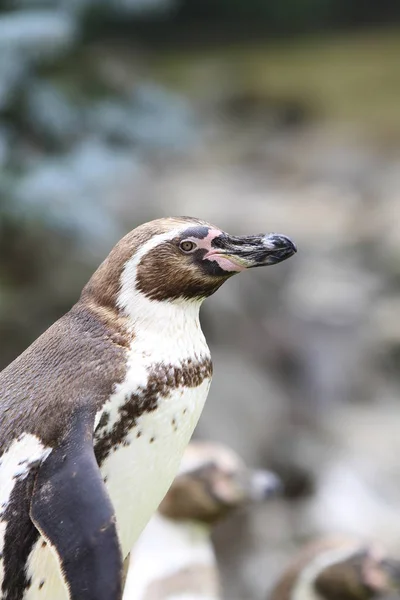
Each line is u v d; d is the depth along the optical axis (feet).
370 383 58.08
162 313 13.55
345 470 46.16
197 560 24.57
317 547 25.75
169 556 24.34
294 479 45.70
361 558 25.04
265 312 57.00
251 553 40.88
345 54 104.27
